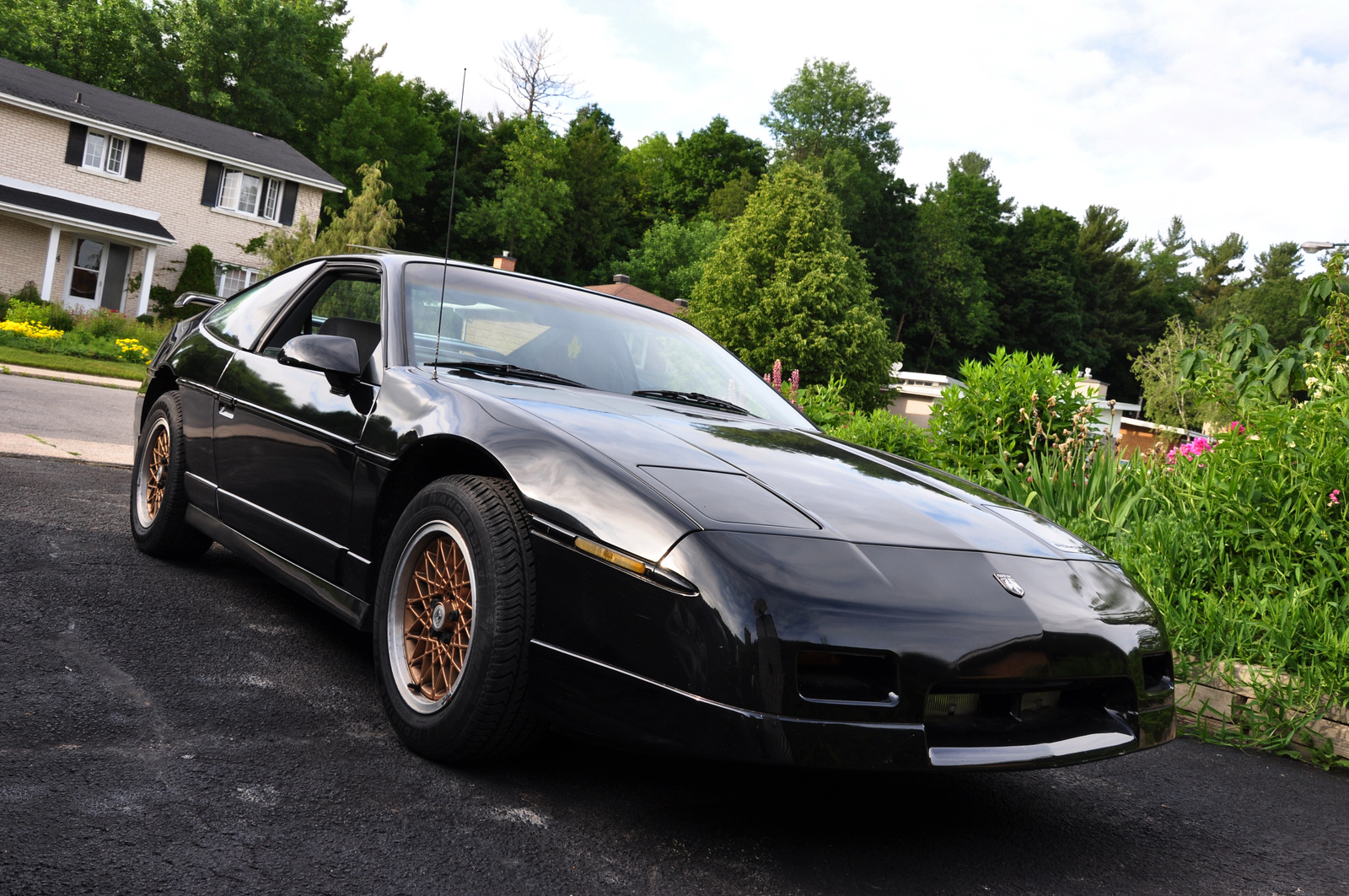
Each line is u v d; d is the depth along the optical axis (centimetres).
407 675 246
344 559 276
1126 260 8162
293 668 293
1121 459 539
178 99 4669
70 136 2884
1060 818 262
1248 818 281
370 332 313
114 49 4584
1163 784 306
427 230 6031
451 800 215
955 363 6662
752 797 243
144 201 3034
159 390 439
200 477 368
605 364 327
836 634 191
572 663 209
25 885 156
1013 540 244
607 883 187
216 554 429
